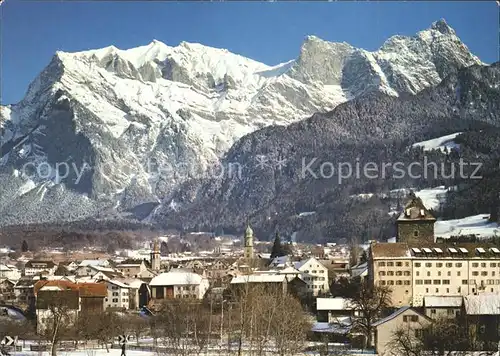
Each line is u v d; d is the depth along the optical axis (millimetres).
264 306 190375
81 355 188500
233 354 174625
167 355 182500
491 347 173000
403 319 188125
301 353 180500
